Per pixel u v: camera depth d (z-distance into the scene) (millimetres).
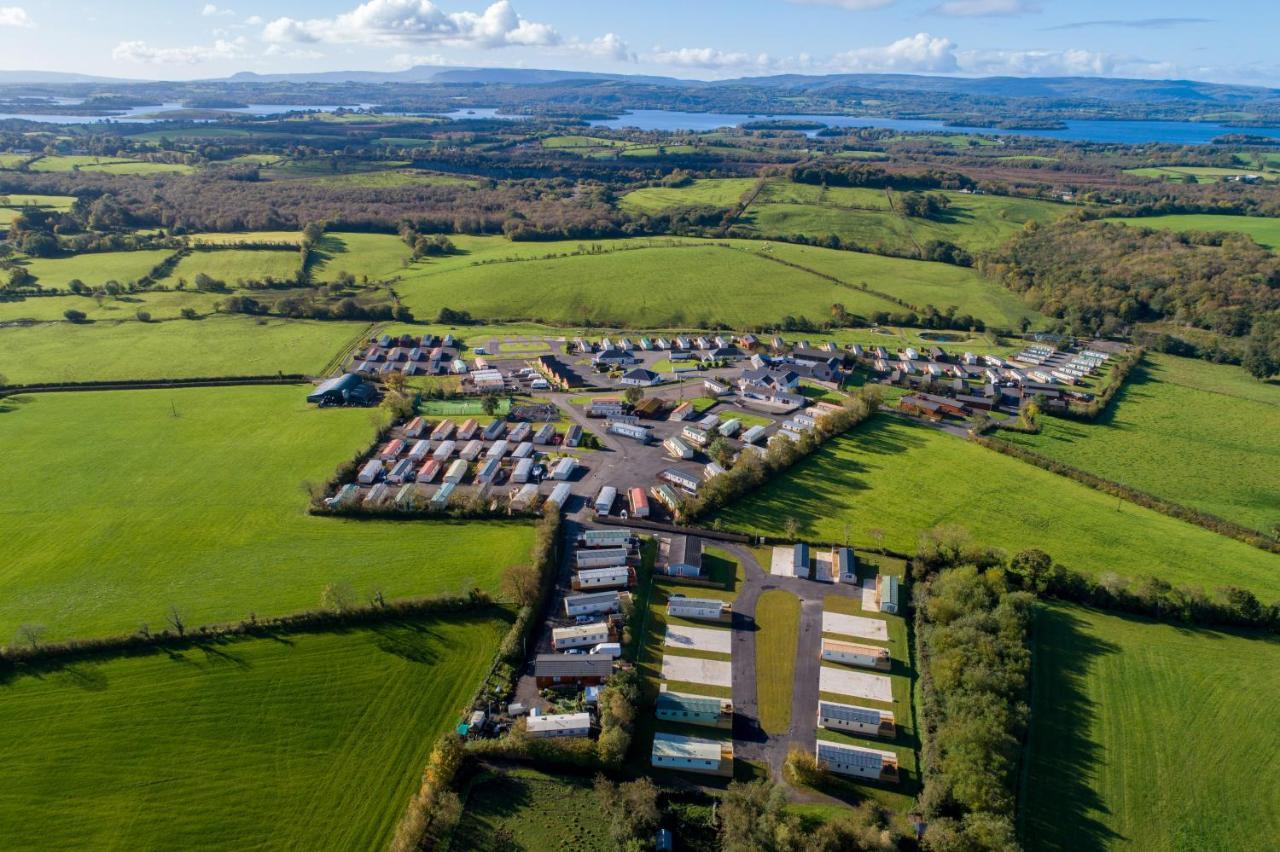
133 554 124438
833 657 106875
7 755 86188
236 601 112125
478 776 87000
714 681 102375
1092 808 85438
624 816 80438
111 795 82438
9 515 135625
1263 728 97312
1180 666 107938
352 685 97438
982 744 87750
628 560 126500
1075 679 104500
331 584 115062
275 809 81875
